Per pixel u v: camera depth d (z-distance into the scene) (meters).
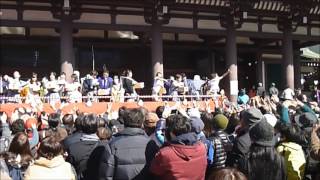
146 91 32.53
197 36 33.62
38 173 5.57
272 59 36.00
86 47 31.28
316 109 13.85
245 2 28.11
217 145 7.39
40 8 25.12
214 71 34.38
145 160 6.48
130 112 6.71
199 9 27.97
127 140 6.52
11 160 6.65
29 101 20.03
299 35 31.70
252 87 34.53
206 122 8.18
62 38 25.14
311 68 43.62
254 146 6.24
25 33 29.47
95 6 26.44
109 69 31.94
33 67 30.14
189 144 6.21
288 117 9.79
